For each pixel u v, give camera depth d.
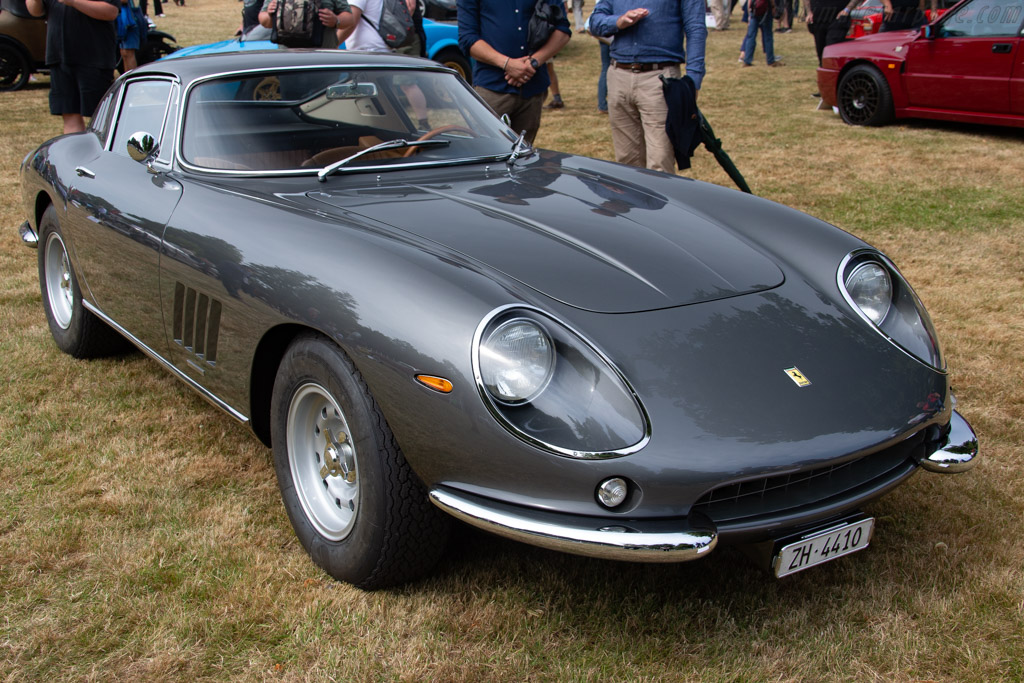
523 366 1.87
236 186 2.76
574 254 2.30
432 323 1.94
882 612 2.19
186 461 2.95
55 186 3.56
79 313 3.63
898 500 2.69
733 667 2.00
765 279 2.38
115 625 2.13
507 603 2.21
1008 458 2.96
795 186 6.75
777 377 2.02
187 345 2.77
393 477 2.07
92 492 2.75
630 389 1.88
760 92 11.36
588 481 1.82
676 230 2.58
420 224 2.41
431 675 1.97
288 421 2.38
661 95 5.13
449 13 11.54
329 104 3.10
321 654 2.04
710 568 2.38
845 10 9.70
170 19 21.55
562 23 5.03
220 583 2.29
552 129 9.18
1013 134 8.46
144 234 2.84
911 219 5.91
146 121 3.29
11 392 3.47
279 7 5.73
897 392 2.13
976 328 4.08
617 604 2.22
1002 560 2.38
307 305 2.16
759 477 1.85
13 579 2.31
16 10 11.41
